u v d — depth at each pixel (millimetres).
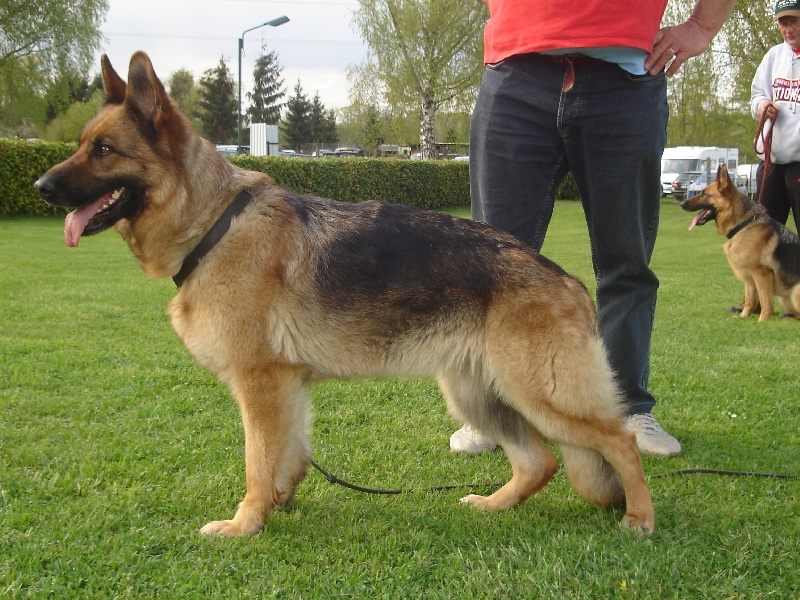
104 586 2367
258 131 29938
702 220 8539
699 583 2436
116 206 2982
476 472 3629
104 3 31656
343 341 2943
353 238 2967
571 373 2816
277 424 2885
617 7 3203
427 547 2721
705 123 23547
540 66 3439
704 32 3416
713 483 3385
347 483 3273
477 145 3744
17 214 17906
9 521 2748
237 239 2869
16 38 29562
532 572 2512
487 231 3035
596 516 3041
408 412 4484
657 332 6961
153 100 2920
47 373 4871
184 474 3359
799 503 3115
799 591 2412
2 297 7738
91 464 3373
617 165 3436
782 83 6645
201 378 4949
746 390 4891
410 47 34156
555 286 2877
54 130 43531
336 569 2533
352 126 55594
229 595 2336
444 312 2932
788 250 7809
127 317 6934
